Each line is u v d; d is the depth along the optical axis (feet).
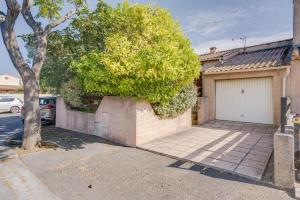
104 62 22.41
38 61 23.47
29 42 31.60
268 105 30.58
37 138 23.61
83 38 31.32
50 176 15.88
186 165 17.48
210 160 17.98
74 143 25.20
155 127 25.50
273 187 13.11
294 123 15.19
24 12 22.43
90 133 30.01
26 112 23.09
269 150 20.01
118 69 21.53
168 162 18.34
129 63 21.47
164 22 26.25
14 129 35.91
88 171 16.66
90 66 24.36
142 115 23.77
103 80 23.70
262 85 31.12
